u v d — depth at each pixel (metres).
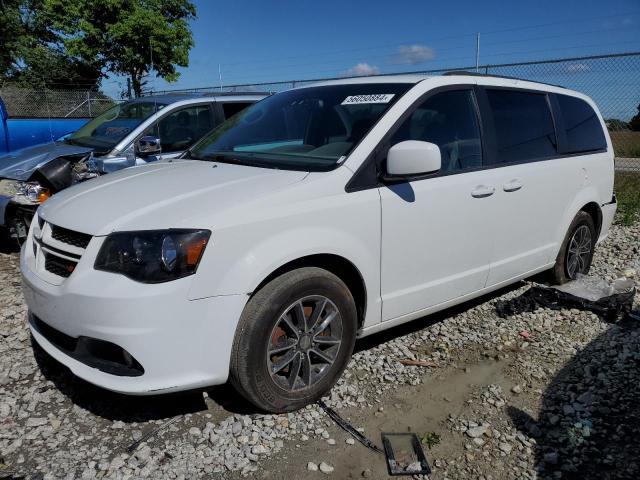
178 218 2.61
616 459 2.69
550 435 2.88
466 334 4.05
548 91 4.61
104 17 21.39
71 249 2.75
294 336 2.92
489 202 3.78
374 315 3.29
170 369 2.57
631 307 4.42
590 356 3.73
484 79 4.02
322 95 3.84
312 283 2.89
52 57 26.73
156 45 20.75
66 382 3.27
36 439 2.75
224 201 2.74
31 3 28.58
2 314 4.19
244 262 2.65
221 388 3.24
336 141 3.32
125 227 2.62
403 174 3.06
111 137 6.33
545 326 4.22
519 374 3.52
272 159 3.36
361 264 3.10
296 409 3.03
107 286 2.52
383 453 2.73
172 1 21.67
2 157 6.32
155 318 2.49
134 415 2.97
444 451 2.76
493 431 2.91
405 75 3.83
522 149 4.16
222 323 2.63
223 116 6.84
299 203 2.86
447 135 3.61
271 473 2.56
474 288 3.90
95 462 2.59
